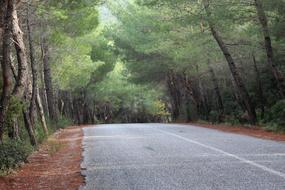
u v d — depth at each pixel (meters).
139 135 25.55
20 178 12.26
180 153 15.49
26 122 19.92
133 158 14.89
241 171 11.01
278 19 26.11
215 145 17.55
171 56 41.12
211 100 48.84
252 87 35.66
